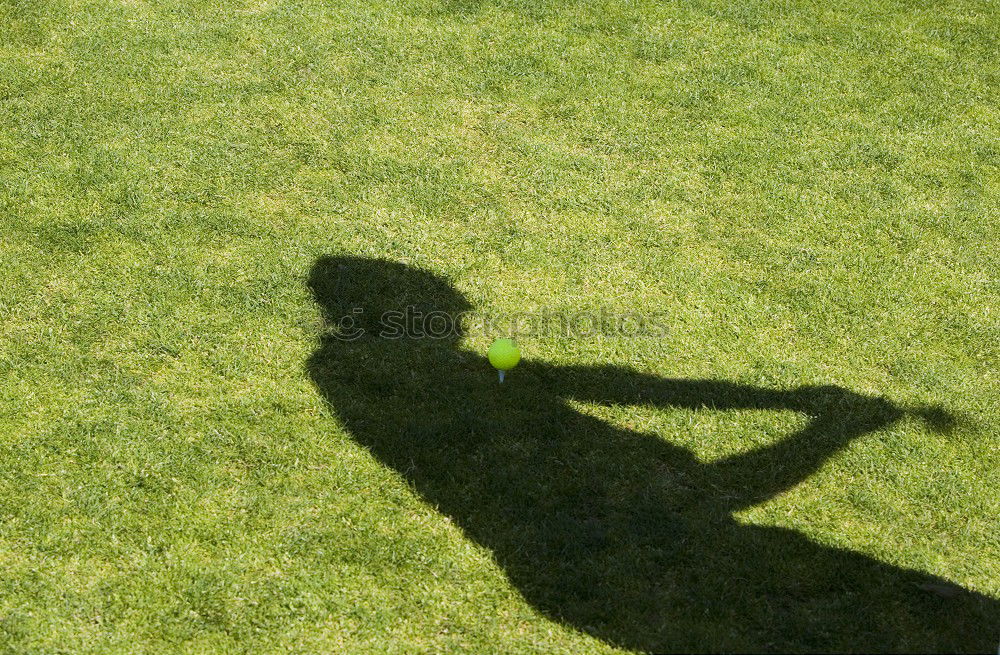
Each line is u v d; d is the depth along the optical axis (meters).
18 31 8.85
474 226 6.84
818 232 6.91
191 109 7.95
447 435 5.18
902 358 5.84
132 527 4.60
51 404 5.25
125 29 8.99
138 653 4.05
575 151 7.68
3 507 4.66
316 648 4.11
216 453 5.01
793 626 4.23
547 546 4.58
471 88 8.41
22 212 6.71
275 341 5.78
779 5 9.87
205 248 6.49
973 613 4.32
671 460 5.11
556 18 9.51
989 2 10.05
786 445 5.22
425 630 4.21
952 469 5.09
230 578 4.38
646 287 6.36
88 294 6.05
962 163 7.73
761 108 8.30
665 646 4.15
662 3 9.83
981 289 6.44
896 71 8.93
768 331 6.04
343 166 7.36
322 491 4.84
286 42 8.91
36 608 4.21
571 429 5.28
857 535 4.71
